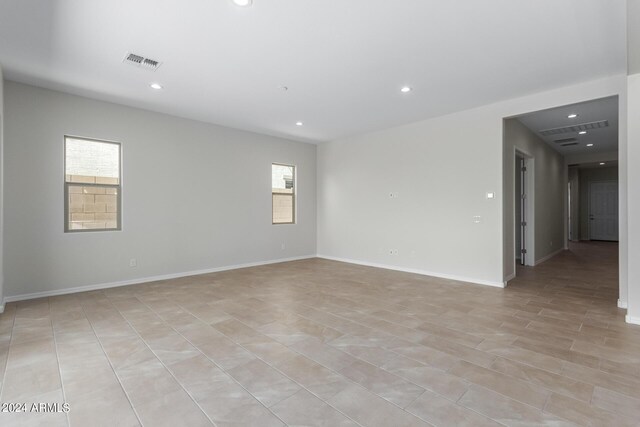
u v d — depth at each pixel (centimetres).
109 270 483
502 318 344
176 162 553
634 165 323
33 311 369
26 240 417
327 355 260
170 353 263
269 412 187
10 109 404
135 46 319
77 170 461
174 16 268
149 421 179
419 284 501
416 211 588
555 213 812
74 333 305
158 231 533
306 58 342
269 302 407
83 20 274
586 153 848
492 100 471
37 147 423
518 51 325
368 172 672
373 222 664
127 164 499
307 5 253
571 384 215
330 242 759
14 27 284
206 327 321
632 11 209
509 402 196
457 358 254
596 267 631
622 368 236
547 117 532
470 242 516
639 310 323
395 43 311
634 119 322
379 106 498
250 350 269
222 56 338
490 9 258
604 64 352
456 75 383
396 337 295
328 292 455
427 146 570
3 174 395
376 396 203
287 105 495
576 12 261
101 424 177
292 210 750
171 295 439
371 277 554
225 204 620
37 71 377
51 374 230
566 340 286
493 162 488
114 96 457
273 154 701
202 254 588
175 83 411
